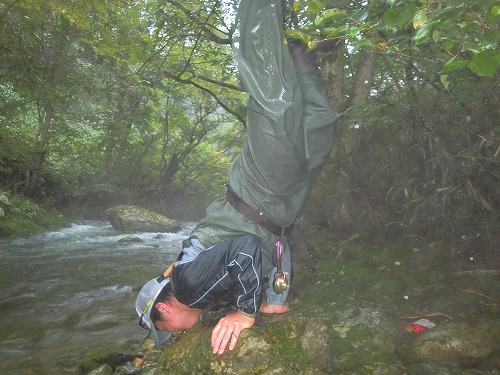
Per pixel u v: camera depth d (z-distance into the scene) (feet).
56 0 27.22
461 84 12.57
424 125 15.47
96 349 11.25
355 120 15.85
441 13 5.12
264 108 7.33
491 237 14.93
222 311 10.10
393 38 7.20
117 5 27.09
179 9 22.35
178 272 8.14
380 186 19.89
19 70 31.22
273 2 7.83
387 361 9.52
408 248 15.92
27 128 43.47
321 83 8.17
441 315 11.36
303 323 9.23
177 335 11.03
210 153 63.62
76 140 48.19
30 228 33.01
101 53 33.68
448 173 15.93
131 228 37.68
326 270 14.73
